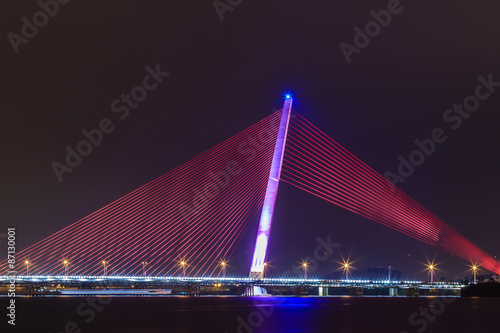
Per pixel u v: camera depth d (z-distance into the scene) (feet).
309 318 211.00
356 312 236.63
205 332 173.99
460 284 406.82
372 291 474.49
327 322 199.41
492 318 218.79
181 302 294.46
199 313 225.76
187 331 176.24
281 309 248.32
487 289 382.83
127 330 177.78
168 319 205.16
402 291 457.27
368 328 186.09
